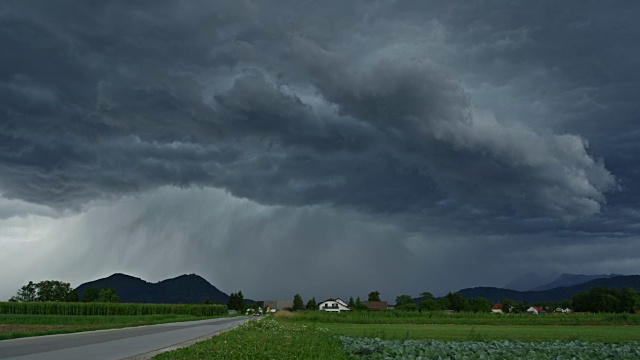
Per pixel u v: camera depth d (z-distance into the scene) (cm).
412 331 5591
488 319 8625
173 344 2967
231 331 3944
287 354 2147
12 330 4394
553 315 8750
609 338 4625
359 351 2577
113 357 2219
